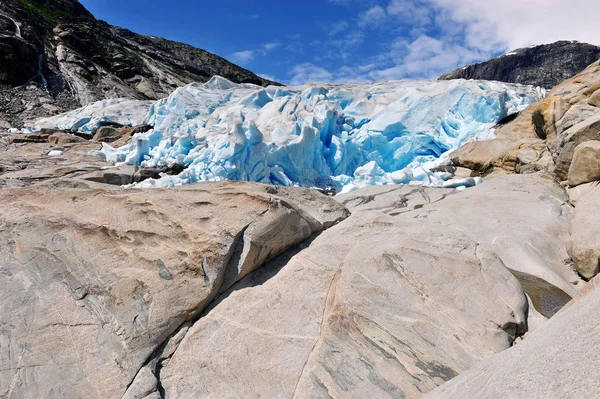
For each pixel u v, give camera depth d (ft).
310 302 14.71
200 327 14.07
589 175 28.94
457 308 13.23
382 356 11.95
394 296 13.39
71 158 44.55
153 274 15.26
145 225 16.94
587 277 20.97
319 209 20.48
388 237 16.88
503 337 12.55
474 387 6.97
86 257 16.06
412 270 14.34
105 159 46.32
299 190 21.30
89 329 13.64
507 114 49.65
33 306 14.21
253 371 12.47
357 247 16.12
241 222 16.62
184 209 17.44
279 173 41.70
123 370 12.59
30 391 11.76
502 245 23.41
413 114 52.44
